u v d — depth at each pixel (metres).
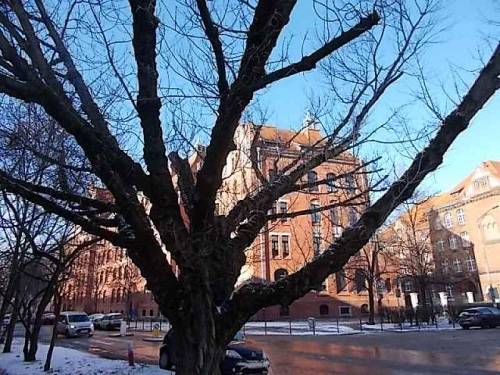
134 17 4.43
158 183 3.88
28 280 19.06
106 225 4.64
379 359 17.16
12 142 7.77
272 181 4.81
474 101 3.88
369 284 39.78
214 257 3.84
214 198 3.96
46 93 3.71
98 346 26.17
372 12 3.91
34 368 15.32
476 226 60.84
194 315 3.59
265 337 29.84
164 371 13.72
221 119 3.92
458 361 16.06
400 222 55.19
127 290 54.91
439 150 3.86
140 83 4.31
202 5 4.48
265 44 4.02
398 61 4.93
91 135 3.83
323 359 17.44
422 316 40.91
